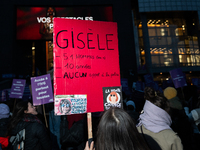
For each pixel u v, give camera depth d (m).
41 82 3.92
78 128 2.44
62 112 1.91
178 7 25.94
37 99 3.85
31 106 2.39
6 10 19.27
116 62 2.27
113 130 0.98
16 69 19.50
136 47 27.14
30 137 2.10
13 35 19.12
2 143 2.17
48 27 19.34
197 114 2.95
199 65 27.72
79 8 19.94
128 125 0.99
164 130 1.48
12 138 2.12
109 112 1.07
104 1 20.38
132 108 3.48
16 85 5.89
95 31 2.25
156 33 28.39
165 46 28.16
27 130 2.11
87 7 20.06
